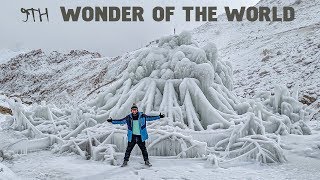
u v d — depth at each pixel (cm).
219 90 1081
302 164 713
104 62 10875
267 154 740
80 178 603
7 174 541
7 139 932
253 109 1025
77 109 1017
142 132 693
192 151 768
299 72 3094
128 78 1140
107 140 820
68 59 15338
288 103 1152
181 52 1109
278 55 3944
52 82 13225
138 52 1195
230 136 832
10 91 14225
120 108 984
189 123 923
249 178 603
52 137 916
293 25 5781
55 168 676
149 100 989
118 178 602
